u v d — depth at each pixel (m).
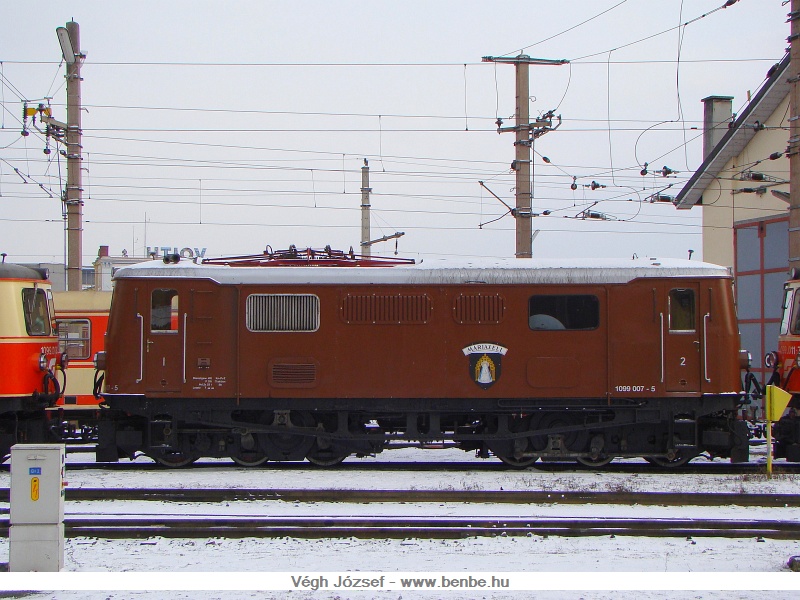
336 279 13.43
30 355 13.59
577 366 13.30
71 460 15.59
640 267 13.46
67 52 19.00
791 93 15.63
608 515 10.01
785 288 14.65
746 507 10.63
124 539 8.91
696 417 13.38
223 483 12.17
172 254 13.80
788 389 14.04
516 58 19.94
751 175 23.36
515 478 12.66
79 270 19.44
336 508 10.45
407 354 13.36
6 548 8.54
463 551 8.45
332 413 13.80
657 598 6.88
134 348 13.33
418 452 16.58
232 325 13.38
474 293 13.40
